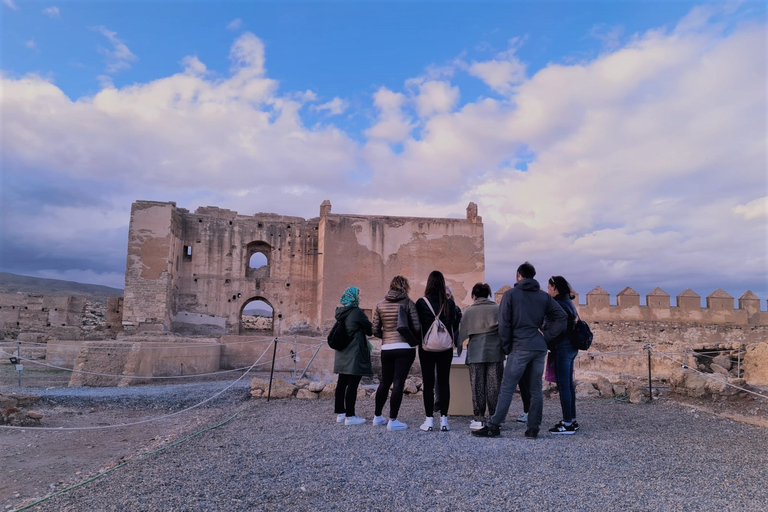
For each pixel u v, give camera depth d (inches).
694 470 199.8
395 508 154.8
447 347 269.1
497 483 178.4
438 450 224.7
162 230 1124.5
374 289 1194.0
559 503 159.5
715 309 1214.9
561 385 278.7
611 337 1171.3
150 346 595.2
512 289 265.3
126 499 161.6
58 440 304.5
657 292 1206.9
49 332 1064.2
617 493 169.3
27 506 160.4
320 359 711.1
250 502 158.9
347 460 208.1
